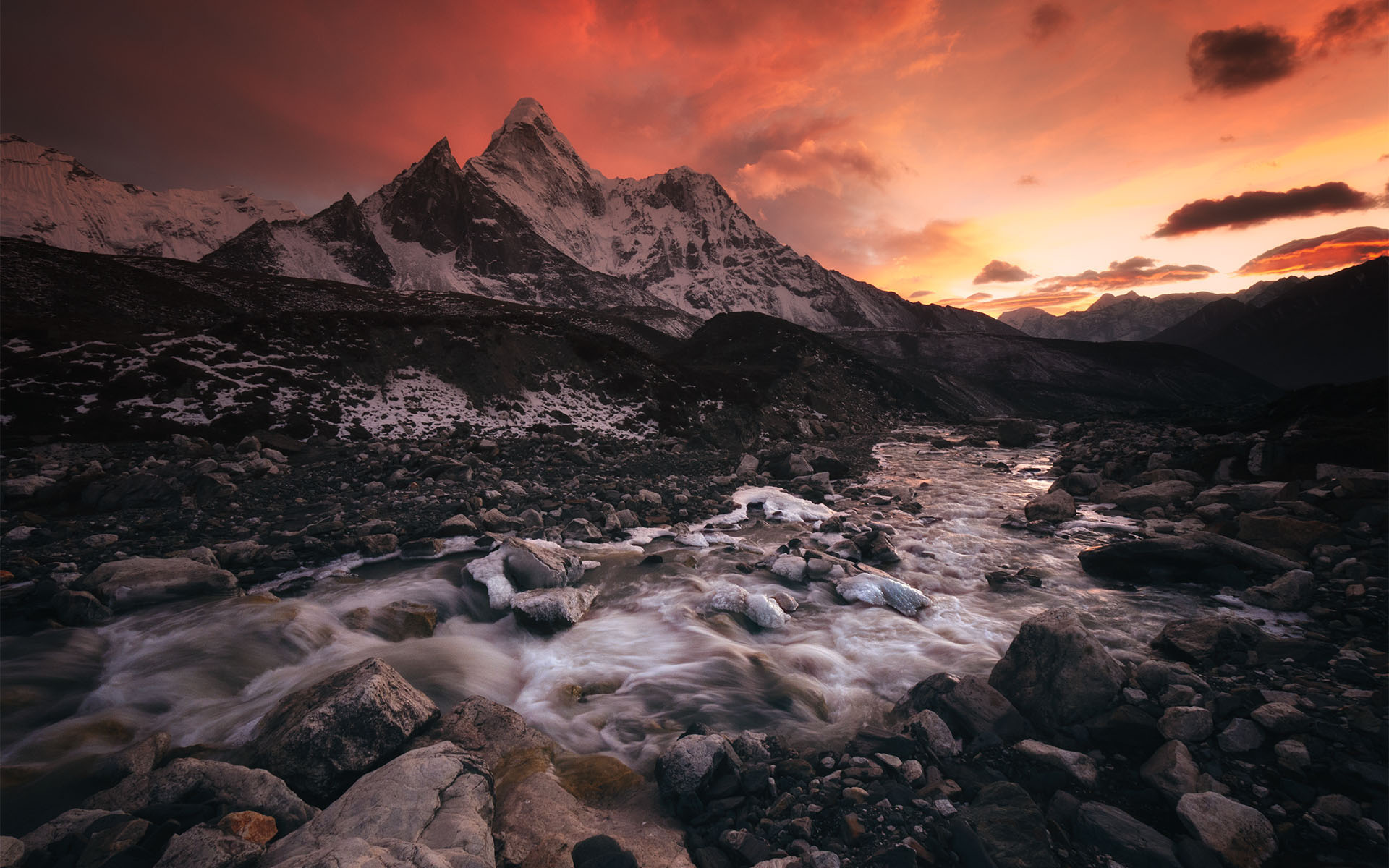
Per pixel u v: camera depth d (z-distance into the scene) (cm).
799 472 2327
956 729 561
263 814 425
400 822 390
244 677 715
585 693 694
